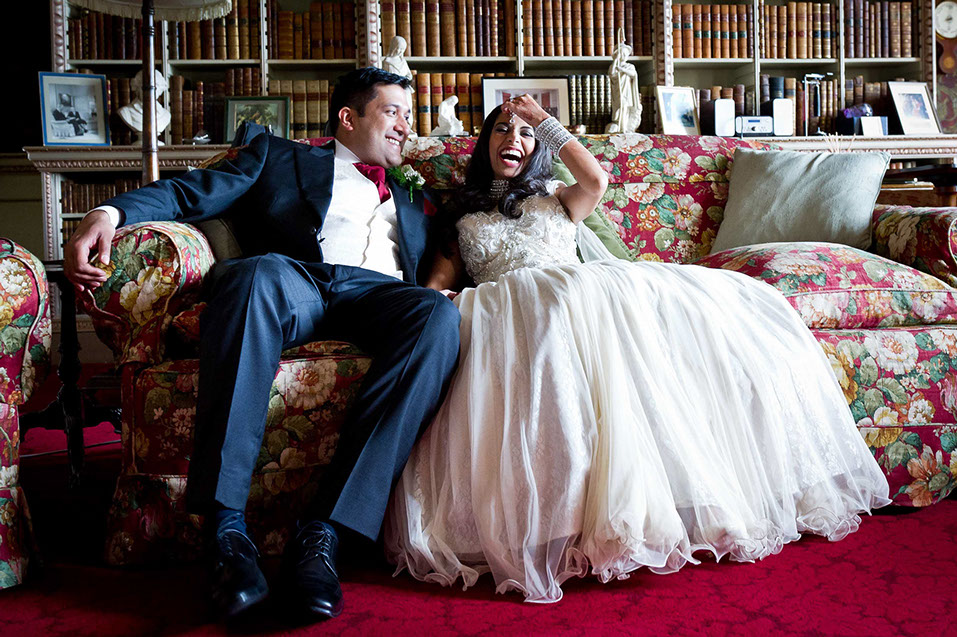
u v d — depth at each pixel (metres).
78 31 4.66
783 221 2.33
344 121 2.17
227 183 1.90
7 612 1.32
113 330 1.63
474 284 2.16
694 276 1.77
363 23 4.66
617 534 1.35
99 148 4.45
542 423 1.46
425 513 1.48
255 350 1.43
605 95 4.73
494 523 1.41
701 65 5.06
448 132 4.45
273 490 1.57
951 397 1.85
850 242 2.27
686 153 2.51
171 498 1.52
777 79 4.84
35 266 1.53
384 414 1.45
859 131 4.78
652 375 1.55
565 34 4.77
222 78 4.88
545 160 2.18
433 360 1.50
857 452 1.69
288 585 1.28
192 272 1.63
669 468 1.48
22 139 5.00
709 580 1.41
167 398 1.53
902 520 1.75
